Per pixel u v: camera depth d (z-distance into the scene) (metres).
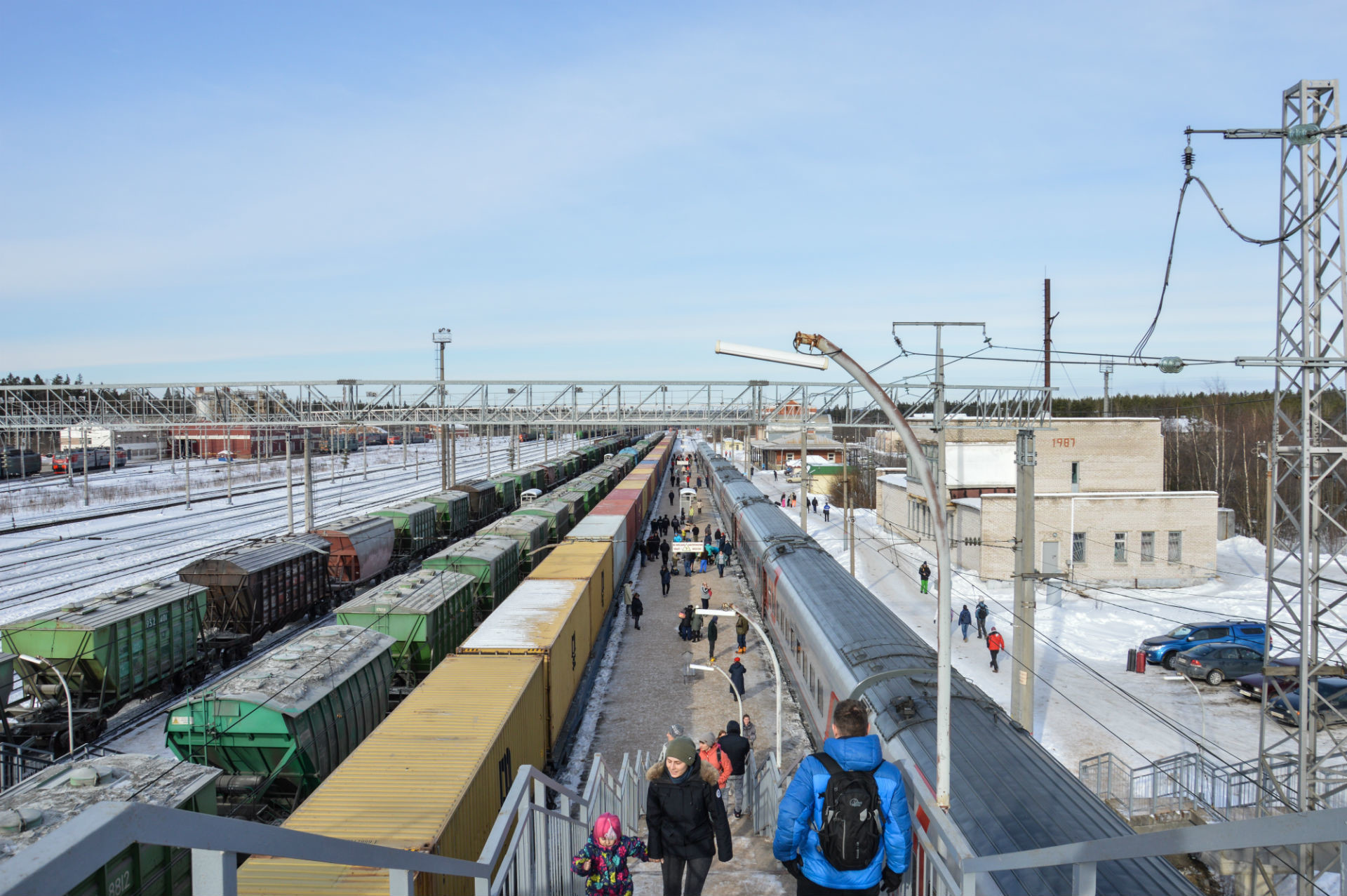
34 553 43.28
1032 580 17.86
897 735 10.78
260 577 24.53
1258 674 22.75
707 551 42.00
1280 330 14.43
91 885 7.66
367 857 3.30
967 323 19.23
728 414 42.66
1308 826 2.50
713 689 23.89
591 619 24.69
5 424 43.28
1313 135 13.68
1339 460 13.80
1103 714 21.36
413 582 22.92
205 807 10.02
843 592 19.09
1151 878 7.00
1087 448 39.66
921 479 8.07
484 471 102.12
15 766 15.88
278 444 123.00
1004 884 7.15
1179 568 36.28
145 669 19.80
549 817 7.36
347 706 15.55
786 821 5.25
